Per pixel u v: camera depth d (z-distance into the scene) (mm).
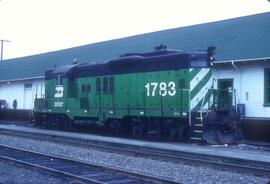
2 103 43562
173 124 21141
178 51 21766
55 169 12883
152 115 21906
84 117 26766
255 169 12266
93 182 10680
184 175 12172
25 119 40250
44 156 15602
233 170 12750
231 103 21469
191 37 28156
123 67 23797
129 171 11961
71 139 22344
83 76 26859
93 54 36250
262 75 21719
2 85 45594
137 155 16047
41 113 31328
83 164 13602
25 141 21125
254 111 22078
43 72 38500
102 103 25203
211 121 19734
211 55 21031
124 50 32656
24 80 40688
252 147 18984
